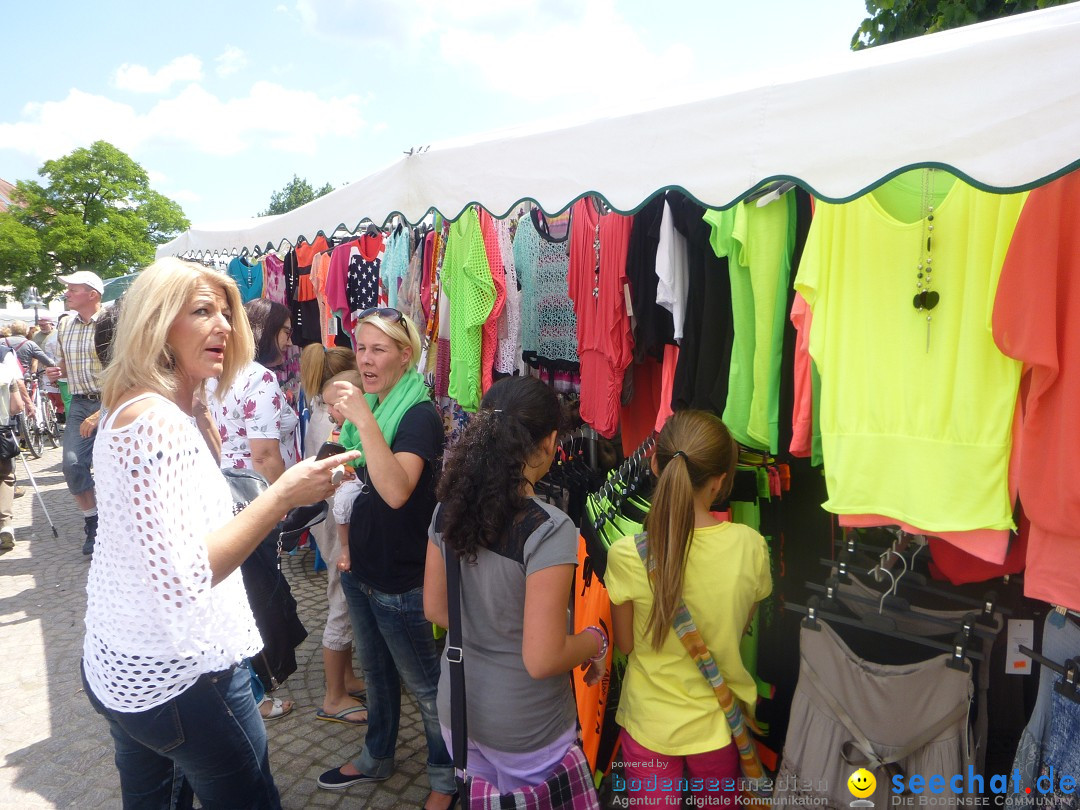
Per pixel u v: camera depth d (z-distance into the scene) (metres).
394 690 2.51
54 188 35.94
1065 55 1.12
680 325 2.28
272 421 2.91
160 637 1.32
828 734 1.72
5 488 5.51
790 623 2.34
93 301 5.24
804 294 1.80
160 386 1.37
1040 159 1.15
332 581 3.00
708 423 1.82
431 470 2.16
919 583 1.88
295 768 2.70
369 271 4.21
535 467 1.56
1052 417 1.41
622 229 2.43
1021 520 1.70
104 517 1.32
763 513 2.41
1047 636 1.64
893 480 1.68
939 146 1.25
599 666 1.72
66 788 2.63
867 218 1.71
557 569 1.38
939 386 1.60
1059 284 1.37
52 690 3.36
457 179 2.19
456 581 1.48
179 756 1.44
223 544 1.33
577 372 3.02
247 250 3.95
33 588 4.70
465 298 2.82
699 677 1.85
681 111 1.60
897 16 4.25
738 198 1.51
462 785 1.48
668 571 1.73
